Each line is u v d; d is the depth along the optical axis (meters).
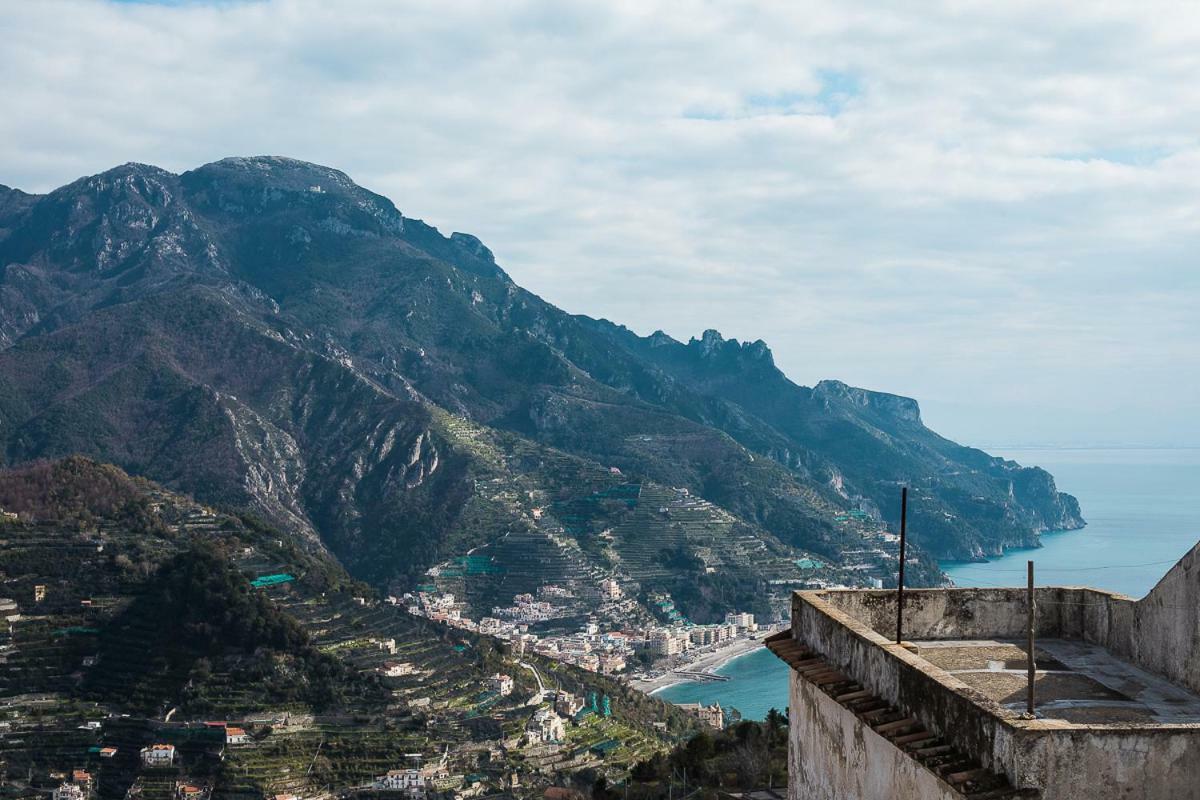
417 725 143.88
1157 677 13.80
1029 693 10.83
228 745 131.62
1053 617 15.98
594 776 134.62
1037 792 9.62
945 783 10.57
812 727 14.50
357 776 128.25
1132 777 9.66
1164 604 13.88
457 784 126.69
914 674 11.77
